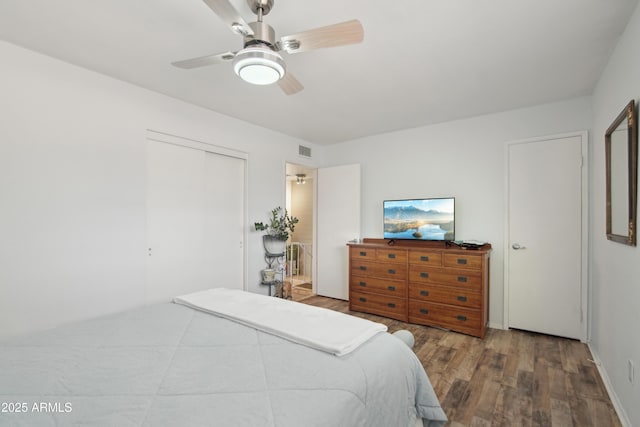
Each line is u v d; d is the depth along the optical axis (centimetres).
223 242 356
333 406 94
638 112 165
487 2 165
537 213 321
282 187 429
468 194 362
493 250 346
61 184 228
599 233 259
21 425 84
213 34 196
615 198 207
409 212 392
